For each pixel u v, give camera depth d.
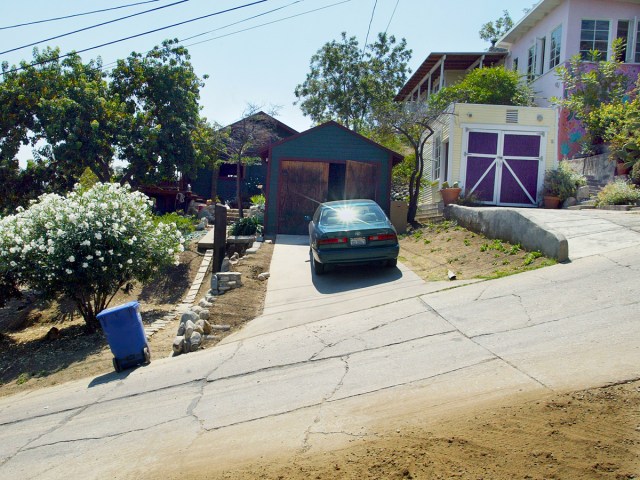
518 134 17.09
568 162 18.77
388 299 8.77
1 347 10.47
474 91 20.88
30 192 23.61
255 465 4.25
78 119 21.58
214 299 10.05
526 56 24.03
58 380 7.95
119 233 10.54
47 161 23.66
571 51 20.36
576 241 9.82
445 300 8.12
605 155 17.22
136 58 23.86
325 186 16.92
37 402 6.96
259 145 25.92
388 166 17.02
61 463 4.93
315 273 11.47
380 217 11.19
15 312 13.80
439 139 19.20
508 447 3.90
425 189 20.33
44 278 10.23
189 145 24.06
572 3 20.30
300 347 7.12
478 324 6.88
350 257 10.48
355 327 7.57
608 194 14.26
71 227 10.25
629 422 4.02
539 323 6.56
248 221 16.61
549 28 21.81
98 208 10.56
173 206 27.05
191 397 6.07
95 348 9.41
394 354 6.34
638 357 5.15
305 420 4.98
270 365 6.64
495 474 3.60
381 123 18.53
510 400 4.67
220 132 25.94
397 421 4.63
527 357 5.62
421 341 6.62
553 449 3.80
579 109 18.53
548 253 9.24
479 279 9.02
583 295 7.21
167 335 9.41
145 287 14.02
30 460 5.11
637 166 15.12
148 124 23.66
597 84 18.69
